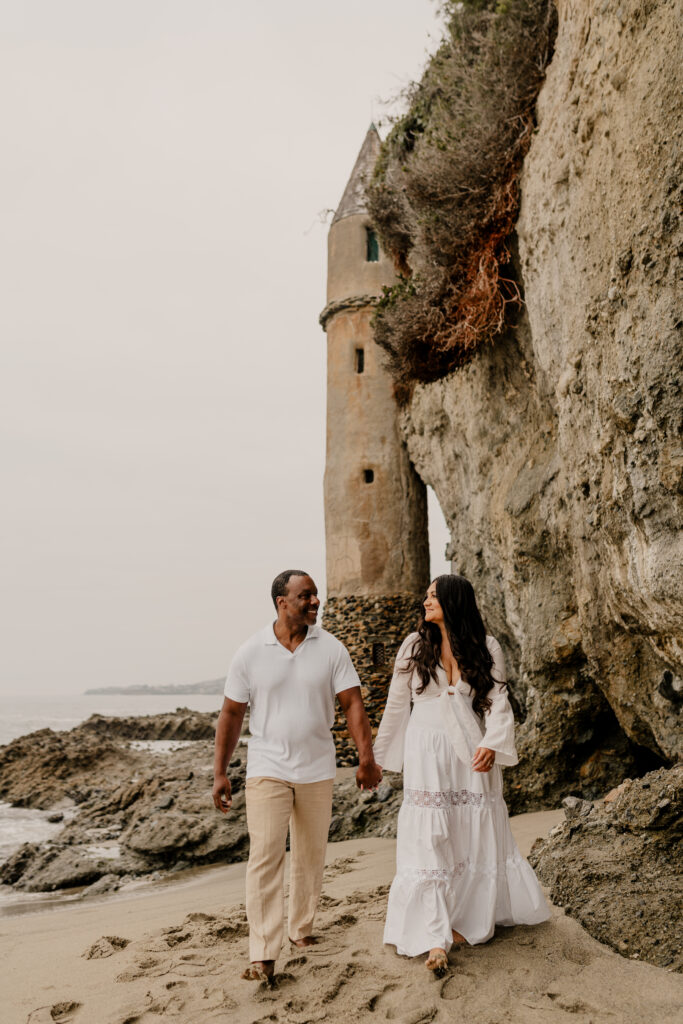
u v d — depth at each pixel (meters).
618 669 6.89
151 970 3.64
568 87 7.07
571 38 7.38
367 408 20.64
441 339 10.95
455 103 10.45
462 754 3.58
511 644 11.45
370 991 3.16
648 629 5.75
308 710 3.74
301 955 3.62
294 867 3.80
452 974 3.23
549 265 7.69
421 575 20.22
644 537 5.29
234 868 10.02
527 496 9.02
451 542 14.67
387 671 19.14
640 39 5.28
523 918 3.60
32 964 4.01
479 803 3.57
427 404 15.67
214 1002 3.19
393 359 13.77
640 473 5.17
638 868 4.03
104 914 6.20
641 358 5.01
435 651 3.78
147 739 43.59
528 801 8.25
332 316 21.67
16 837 14.04
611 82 5.75
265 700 3.76
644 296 5.02
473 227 9.73
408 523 20.19
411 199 10.76
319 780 3.73
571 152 6.90
